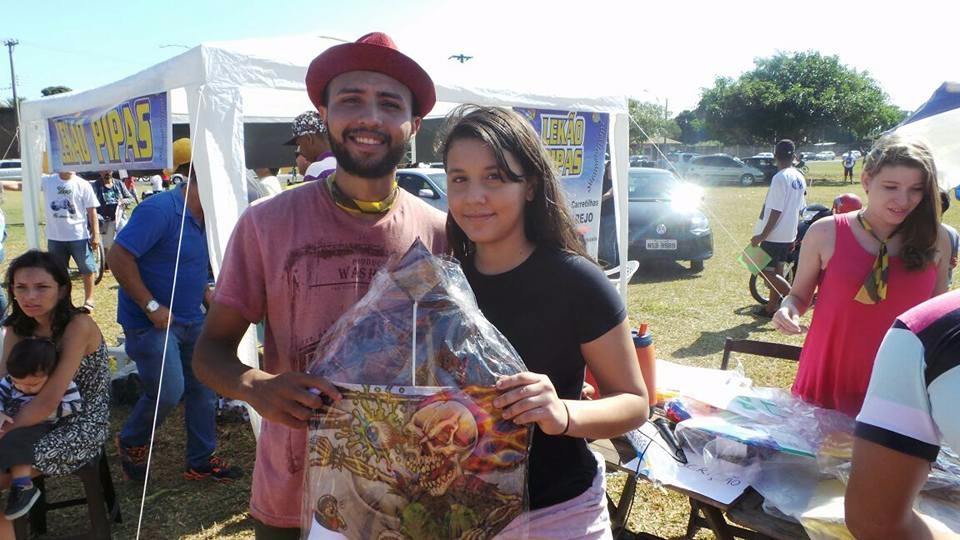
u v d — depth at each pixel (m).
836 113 41.78
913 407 0.99
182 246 3.17
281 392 1.18
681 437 2.14
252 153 7.75
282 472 1.55
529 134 1.31
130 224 3.04
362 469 1.13
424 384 1.13
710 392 2.35
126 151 3.41
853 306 2.27
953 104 4.27
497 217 1.29
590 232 5.13
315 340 1.48
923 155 2.13
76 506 3.21
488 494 1.13
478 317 1.19
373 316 1.20
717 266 9.25
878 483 1.01
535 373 1.26
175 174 3.86
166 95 2.98
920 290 2.24
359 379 1.15
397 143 1.48
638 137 52.19
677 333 5.99
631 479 2.58
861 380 2.29
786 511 1.76
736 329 6.10
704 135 62.34
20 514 2.52
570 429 1.16
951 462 1.78
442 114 6.66
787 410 2.19
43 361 2.62
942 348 0.96
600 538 1.38
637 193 8.66
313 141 4.72
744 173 30.84
